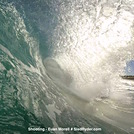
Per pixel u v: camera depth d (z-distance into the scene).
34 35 9.83
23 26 9.77
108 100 9.16
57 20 12.04
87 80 9.64
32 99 6.69
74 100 7.94
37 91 7.12
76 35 11.85
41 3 12.32
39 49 9.38
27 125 5.79
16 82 6.92
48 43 9.99
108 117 7.80
